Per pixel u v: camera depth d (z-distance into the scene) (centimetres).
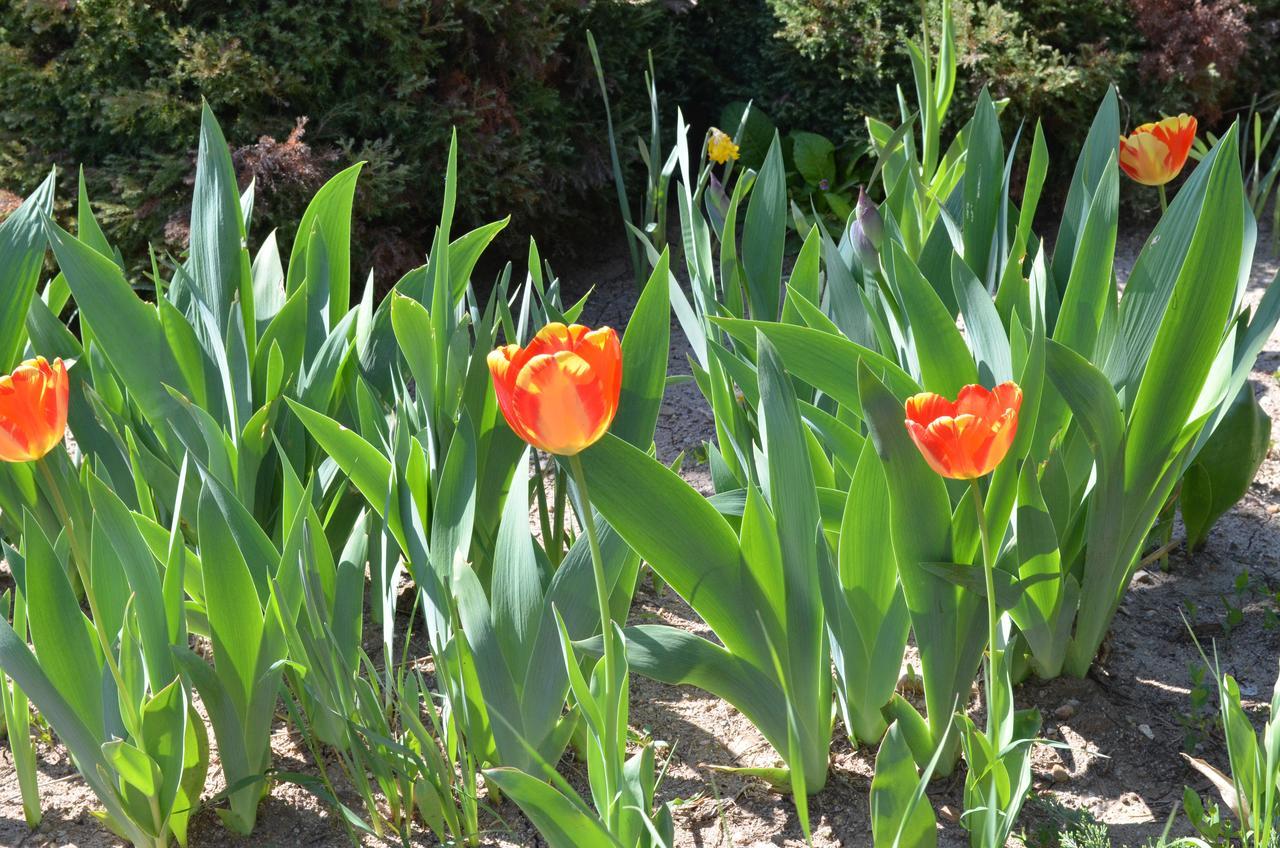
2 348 220
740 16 530
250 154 373
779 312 241
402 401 206
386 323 240
